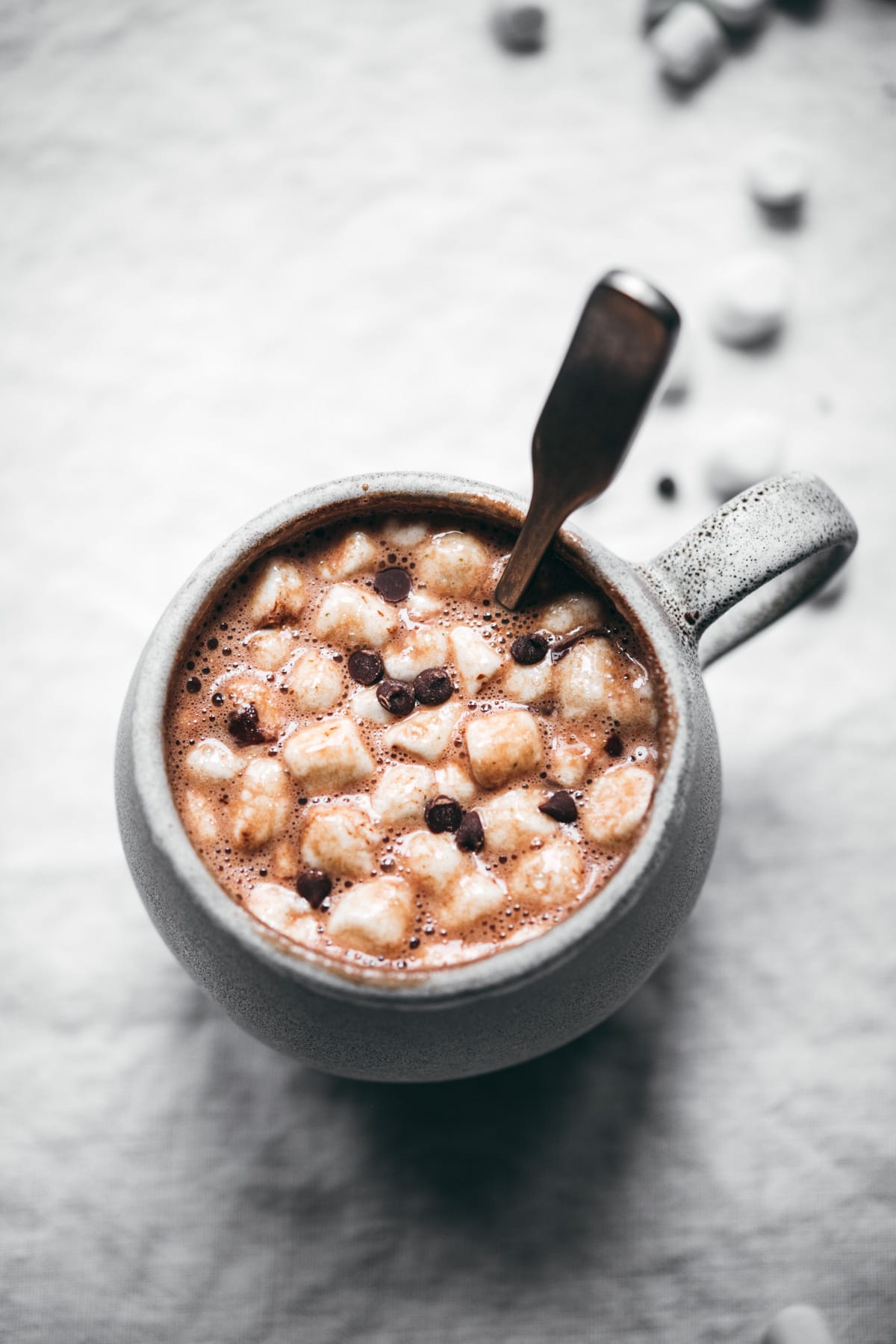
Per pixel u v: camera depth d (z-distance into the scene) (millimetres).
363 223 491
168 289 488
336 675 383
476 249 490
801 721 468
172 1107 449
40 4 496
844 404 484
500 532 390
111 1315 439
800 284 489
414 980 345
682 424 482
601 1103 450
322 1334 439
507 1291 441
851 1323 440
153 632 376
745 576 377
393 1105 449
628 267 489
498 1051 367
